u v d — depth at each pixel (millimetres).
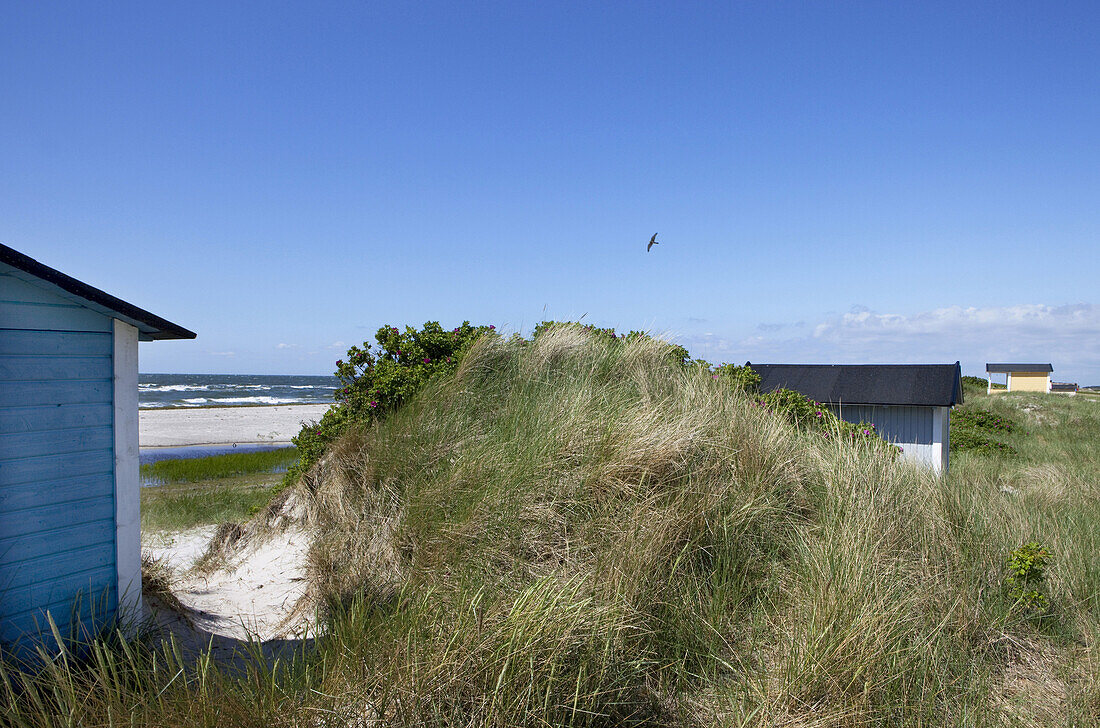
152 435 27391
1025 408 23719
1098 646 3943
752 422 5703
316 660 3346
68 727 2623
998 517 5602
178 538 8422
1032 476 9891
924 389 11359
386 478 5629
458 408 6219
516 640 2875
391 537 5012
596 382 6605
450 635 2957
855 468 5379
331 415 7562
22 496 3545
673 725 3146
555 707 2756
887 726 3072
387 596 4301
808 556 4293
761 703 3166
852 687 3180
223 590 5602
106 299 3697
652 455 4844
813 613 3639
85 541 3807
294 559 5816
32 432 3594
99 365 3889
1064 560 4984
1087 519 6262
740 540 4477
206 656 3074
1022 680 3734
